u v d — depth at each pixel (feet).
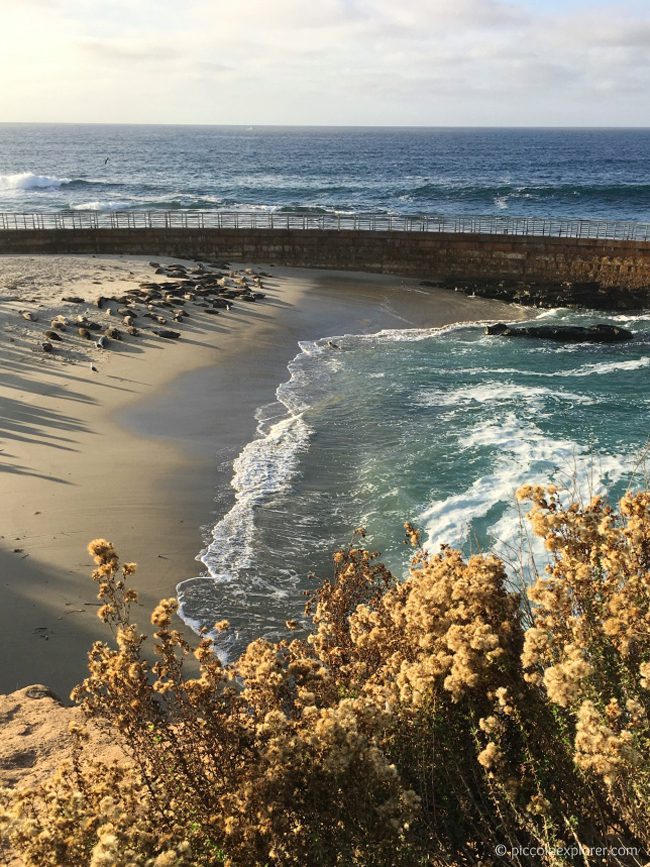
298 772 9.09
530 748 9.77
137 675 10.12
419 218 134.51
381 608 15.37
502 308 108.58
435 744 10.11
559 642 10.34
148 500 44.14
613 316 105.50
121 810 8.54
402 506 43.32
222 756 9.68
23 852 8.26
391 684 11.12
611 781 8.08
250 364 74.69
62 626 32.14
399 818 8.74
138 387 65.36
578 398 65.26
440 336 91.56
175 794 9.43
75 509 42.63
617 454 50.37
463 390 68.23
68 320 80.59
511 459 49.96
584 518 11.59
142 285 97.66
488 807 9.81
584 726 8.41
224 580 35.94
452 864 9.28
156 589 35.12
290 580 36.06
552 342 88.58
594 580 10.82
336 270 125.18
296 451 52.29
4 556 37.40
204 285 102.01
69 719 17.75
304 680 11.69
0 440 52.01
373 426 57.77
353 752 8.86
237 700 10.55
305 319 94.58
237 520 41.93
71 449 51.31
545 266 117.80
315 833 8.71
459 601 11.57
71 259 116.37
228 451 52.60
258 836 8.75
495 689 10.24
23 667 29.68
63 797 8.89
